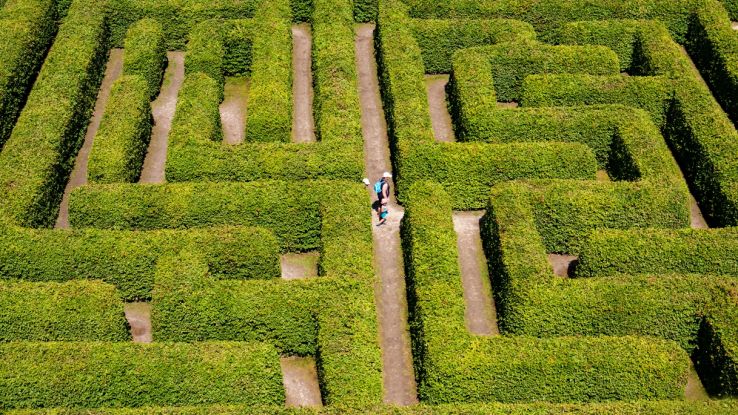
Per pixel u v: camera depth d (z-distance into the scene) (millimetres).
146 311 40844
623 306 38344
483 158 45312
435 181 45531
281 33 51875
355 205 42062
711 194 45656
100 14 53438
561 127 47281
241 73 53875
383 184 44344
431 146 45531
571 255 43938
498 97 52312
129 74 50500
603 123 47312
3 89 48406
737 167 45250
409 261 41281
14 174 43438
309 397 37875
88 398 35094
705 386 38375
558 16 55656
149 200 42406
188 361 35500
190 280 38156
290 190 42750
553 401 36469
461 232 44781
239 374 35438
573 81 49500
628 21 54031
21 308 37344
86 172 47531
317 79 49906
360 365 36062
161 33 52625
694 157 47250
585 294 38562
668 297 38406
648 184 43688
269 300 37969
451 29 53125
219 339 38312
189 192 42688
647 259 40719
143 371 35250
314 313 38062
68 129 46875
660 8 55469
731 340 36938
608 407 33750
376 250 43719
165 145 49219
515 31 53188
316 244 43562
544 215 43000
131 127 46281
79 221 42500
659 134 48188
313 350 38844
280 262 41969
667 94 49406
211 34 51438
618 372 36094
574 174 45656
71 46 51062
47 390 34906
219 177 44625
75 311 37406
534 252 40031
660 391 36219
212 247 40000
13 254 40031
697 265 40812
